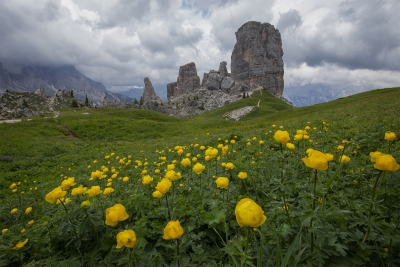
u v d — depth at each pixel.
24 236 3.17
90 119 46.09
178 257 2.34
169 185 3.07
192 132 36.03
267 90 183.88
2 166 15.63
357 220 2.31
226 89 186.25
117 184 7.25
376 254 2.27
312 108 47.91
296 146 7.29
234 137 13.06
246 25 199.50
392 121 9.56
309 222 2.06
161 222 3.34
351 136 8.00
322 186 2.32
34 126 37.12
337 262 2.17
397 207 2.84
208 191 4.28
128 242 1.99
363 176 3.92
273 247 2.37
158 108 137.75
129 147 21.92
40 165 16.28
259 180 4.59
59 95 136.12
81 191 3.73
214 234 3.13
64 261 2.58
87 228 2.98
